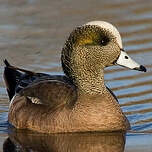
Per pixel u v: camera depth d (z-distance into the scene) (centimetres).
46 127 1395
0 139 1374
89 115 1384
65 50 1428
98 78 1406
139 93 1642
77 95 1405
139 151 1277
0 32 2108
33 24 2175
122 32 2064
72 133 1386
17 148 1313
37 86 1460
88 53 1402
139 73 1767
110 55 1405
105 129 1392
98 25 1408
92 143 1345
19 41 2031
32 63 1861
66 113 1387
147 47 1928
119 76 1748
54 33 2091
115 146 1323
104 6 2330
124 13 2241
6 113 1564
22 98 1472
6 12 2277
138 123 1475
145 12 2239
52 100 1412
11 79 1583
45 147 1322
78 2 2381
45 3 2375
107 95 1412
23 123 1426
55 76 1505
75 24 2164
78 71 1410
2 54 1931
